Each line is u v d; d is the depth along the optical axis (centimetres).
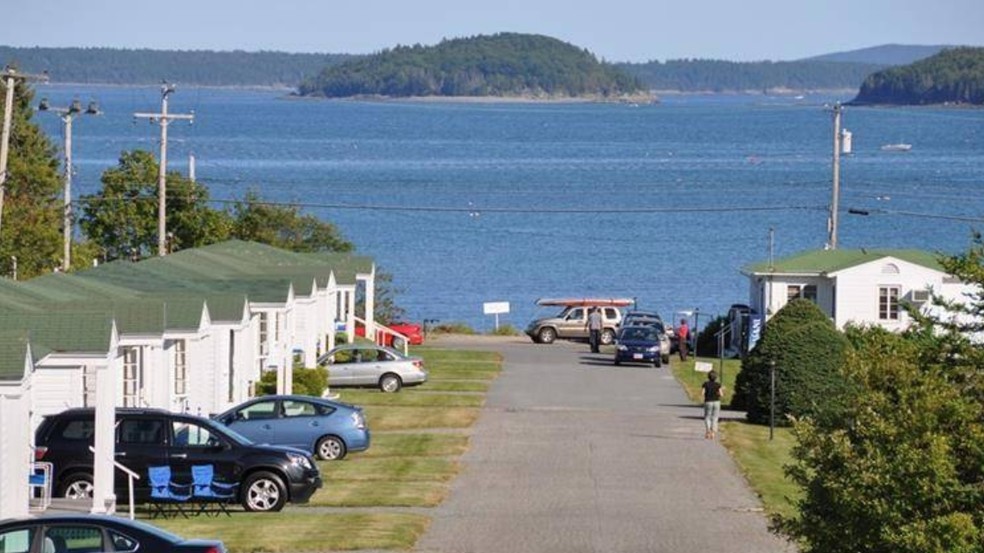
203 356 11406
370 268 19225
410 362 15538
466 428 12900
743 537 8588
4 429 7806
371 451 11594
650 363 18225
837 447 6769
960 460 6756
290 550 7988
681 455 11556
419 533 8581
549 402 14700
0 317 8438
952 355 7450
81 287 10969
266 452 9181
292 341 14275
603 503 9600
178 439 9100
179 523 8675
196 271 14175
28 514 7925
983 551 6438
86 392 10281
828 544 6825
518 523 8944
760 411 13262
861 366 7050
